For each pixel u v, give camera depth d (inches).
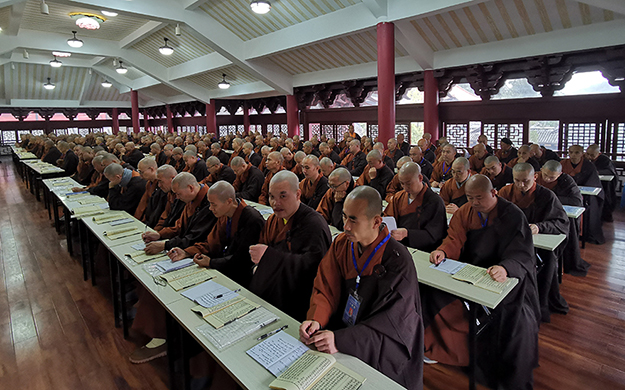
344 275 78.4
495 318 99.2
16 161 585.3
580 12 269.7
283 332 72.5
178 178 132.6
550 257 127.6
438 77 384.2
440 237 126.6
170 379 99.5
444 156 223.0
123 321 127.4
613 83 292.5
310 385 56.6
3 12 350.9
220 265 107.3
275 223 107.3
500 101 369.1
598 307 138.9
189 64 546.6
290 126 545.0
